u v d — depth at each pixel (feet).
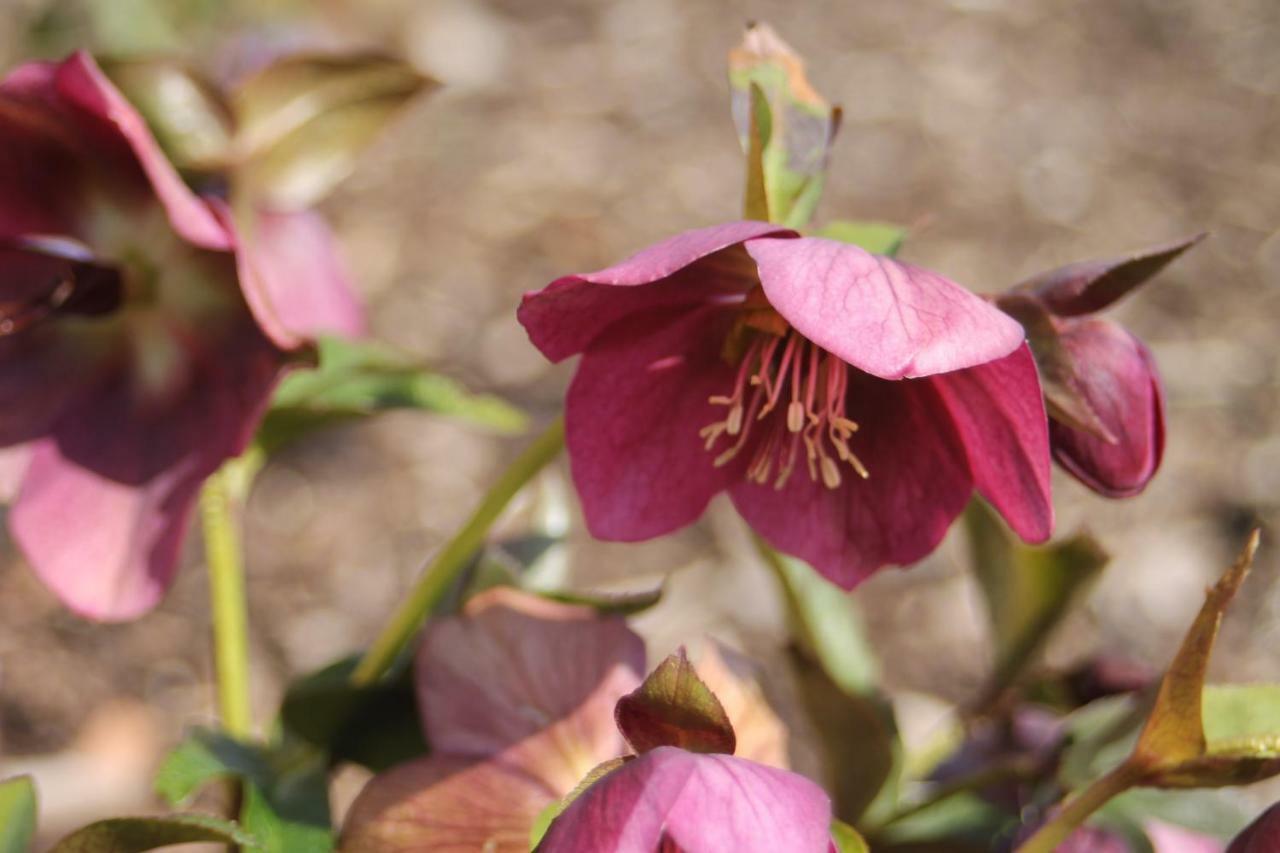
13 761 3.03
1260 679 3.42
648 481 1.57
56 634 3.43
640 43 5.61
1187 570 3.70
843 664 1.74
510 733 1.57
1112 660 1.75
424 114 5.19
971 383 1.52
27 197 1.67
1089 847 1.64
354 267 4.48
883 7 5.88
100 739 3.12
